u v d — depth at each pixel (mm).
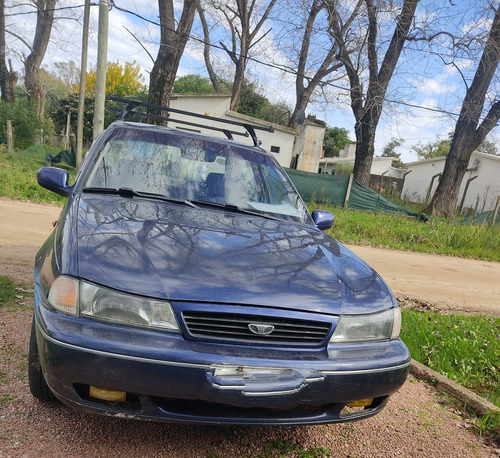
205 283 2059
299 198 3629
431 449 2699
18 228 6918
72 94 38469
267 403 1974
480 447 2803
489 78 18375
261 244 2568
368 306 2307
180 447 2322
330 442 2611
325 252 2742
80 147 14898
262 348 2031
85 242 2176
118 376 1861
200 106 23234
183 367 1883
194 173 3311
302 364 2027
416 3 17969
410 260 10117
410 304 6172
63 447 2182
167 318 1960
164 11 15109
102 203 2686
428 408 3248
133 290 1963
